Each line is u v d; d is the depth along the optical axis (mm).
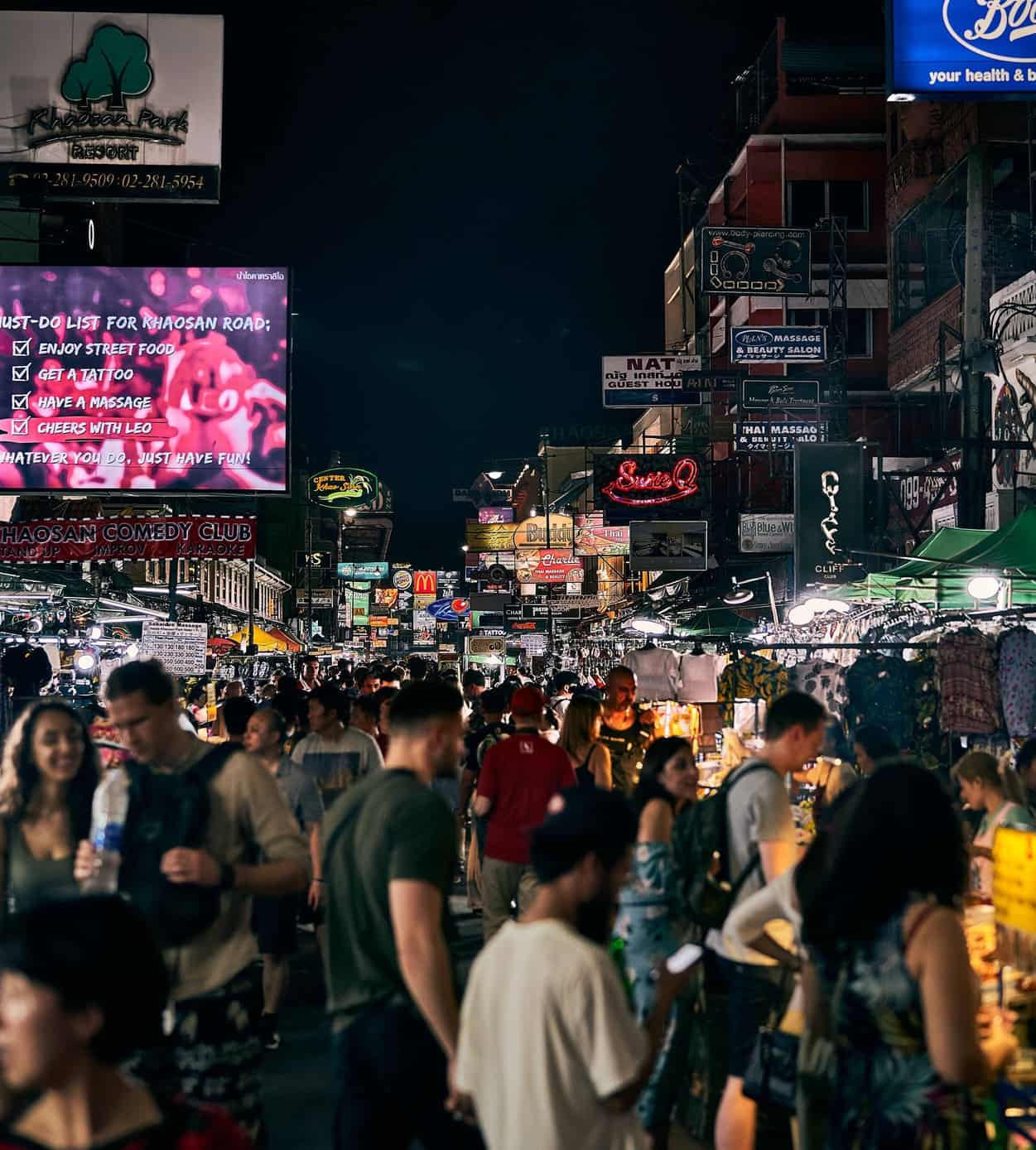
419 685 4184
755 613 22969
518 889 8672
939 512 24312
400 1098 3719
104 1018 2098
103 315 19906
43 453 19688
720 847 5152
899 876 3098
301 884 4316
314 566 71938
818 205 39656
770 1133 5324
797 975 4871
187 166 20266
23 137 20188
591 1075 2998
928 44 18016
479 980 3182
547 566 44125
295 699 10070
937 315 29016
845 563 19906
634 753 10188
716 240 30375
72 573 19281
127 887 4090
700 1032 6156
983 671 8750
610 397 31516
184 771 4336
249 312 20047
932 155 31734
